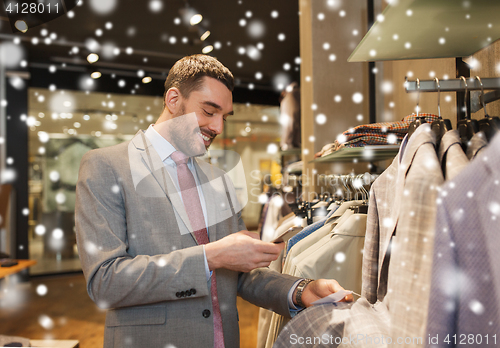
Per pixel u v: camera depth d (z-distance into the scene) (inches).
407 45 37.9
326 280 34.2
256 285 39.1
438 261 19.4
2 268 96.4
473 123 27.3
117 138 209.2
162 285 29.5
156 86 207.0
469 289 19.0
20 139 177.5
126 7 130.1
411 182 24.5
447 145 25.7
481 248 18.9
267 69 199.8
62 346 59.2
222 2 127.2
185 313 32.6
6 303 146.0
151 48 172.7
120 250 30.9
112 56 183.0
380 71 81.6
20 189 177.6
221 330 34.6
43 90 186.5
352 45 89.8
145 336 31.7
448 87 31.0
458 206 19.4
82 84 192.5
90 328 117.2
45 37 157.9
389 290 28.3
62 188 197.3
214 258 30.8
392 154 54.6
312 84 88.2
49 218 193.9
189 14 123.8
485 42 37.5
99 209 31.8
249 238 31.4
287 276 38.6
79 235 31.7
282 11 134.7
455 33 34.8
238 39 159.9
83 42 164.7
